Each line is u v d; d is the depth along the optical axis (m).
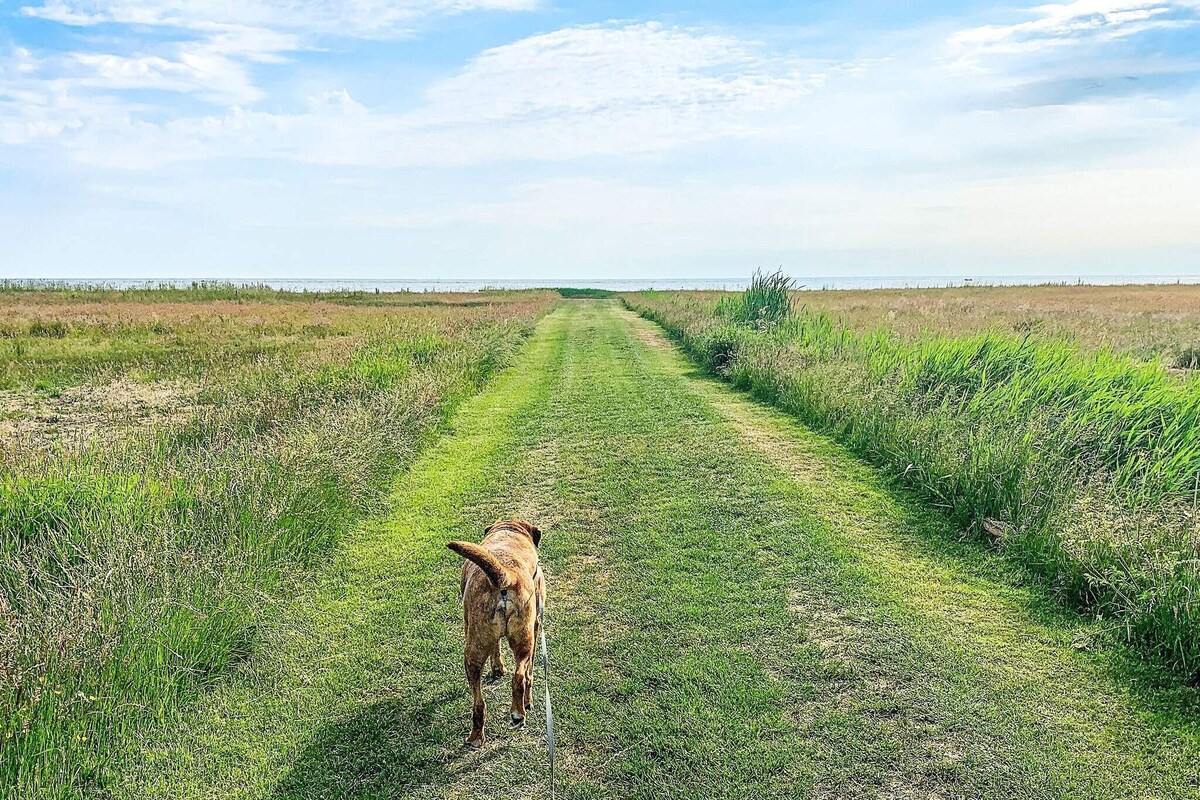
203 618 5.24
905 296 51.25
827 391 12.52
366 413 10.16
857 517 7.89
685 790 3.98
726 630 5.62
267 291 63.38
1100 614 5.61
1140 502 6.94
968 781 3.98
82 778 4.05
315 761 4.27
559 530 7.75
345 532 7.67
